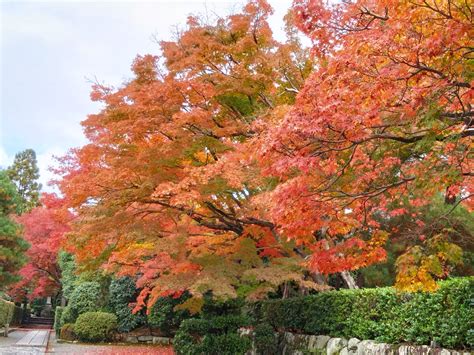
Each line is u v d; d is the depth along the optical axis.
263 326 12.26
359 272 14.50
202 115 8.28
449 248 5.52
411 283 5.46
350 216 6.98
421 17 4.45
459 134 4.78
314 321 10.70
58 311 22.69
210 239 11.05
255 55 9.35
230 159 8.09
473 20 4.34
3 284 20.17
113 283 20.20
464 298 6.49
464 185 6.50
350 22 5.18
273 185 8.07
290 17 10.05
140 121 8.22
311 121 4.93
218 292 9.20
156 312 19.05
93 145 9.17
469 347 6.40
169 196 8.73
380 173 6.49
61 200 13.05
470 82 4.65
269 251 11.34
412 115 5.20
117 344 18.69
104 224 9.00
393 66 4.79
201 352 12.24
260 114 9.01
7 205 20.39
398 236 12.24
